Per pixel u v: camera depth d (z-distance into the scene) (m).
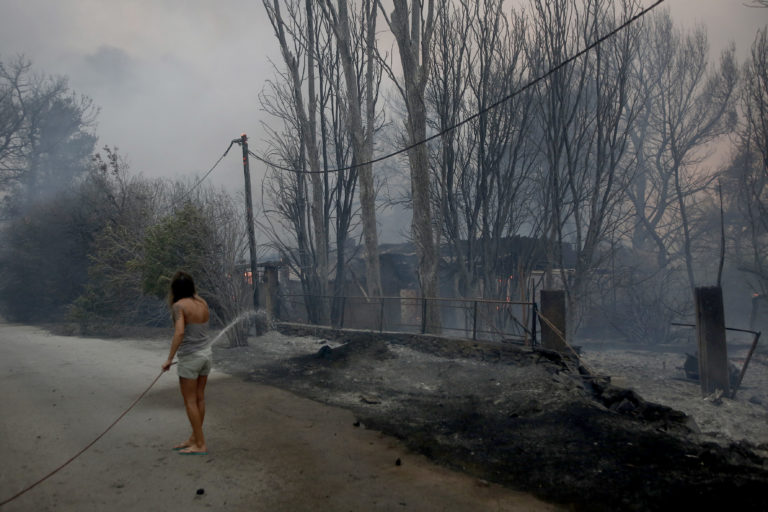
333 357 9.66
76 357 10.59
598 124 12.99
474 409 6.30
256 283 13.89
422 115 13.34
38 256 21.91
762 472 4.18
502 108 13.81
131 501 3.51
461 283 15.88
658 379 10.60
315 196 16.47
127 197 19.14
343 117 16.09
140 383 7.78
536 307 9.20
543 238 14.42
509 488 3.90
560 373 7.67
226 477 4.01
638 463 4.37
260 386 7.74
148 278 12.96
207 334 4.70
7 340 14.27
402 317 20.45
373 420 5.87
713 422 6.99
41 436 5.01
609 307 19.52
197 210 12.86
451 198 14.49
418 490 3.84
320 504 3.54
